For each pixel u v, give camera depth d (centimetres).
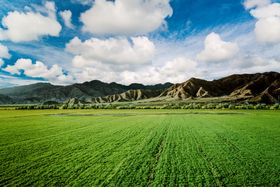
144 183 857
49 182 871
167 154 1303
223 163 1112
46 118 4075
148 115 4772
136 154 1310
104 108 8862
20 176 940
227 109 7194
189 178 908
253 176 926
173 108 8094
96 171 1002
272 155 1266
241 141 1697
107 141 1736
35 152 1371
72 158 1227
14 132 2239
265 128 2462
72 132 2236
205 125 2789
